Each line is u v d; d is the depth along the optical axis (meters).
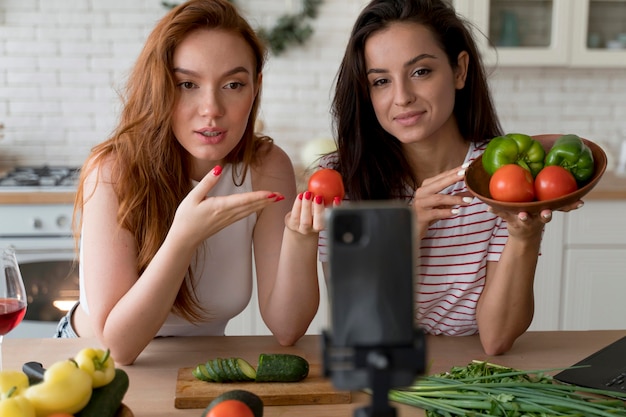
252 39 1.38
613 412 1.04
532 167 1.25
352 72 1.49
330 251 0.59
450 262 1.54
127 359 1.32
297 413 1.13
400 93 1.40
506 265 1.35
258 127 3.30
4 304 1.18
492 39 3.21
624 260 2.94
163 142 1.39
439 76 1.41
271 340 1.46
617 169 3.40
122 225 1.39
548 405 1.07
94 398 0.96
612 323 2.98
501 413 1.06
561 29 3.20
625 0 3.23
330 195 1.24
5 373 0.97
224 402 0.96
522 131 3.57
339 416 1.12
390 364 0.61
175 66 1.31
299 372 1.20
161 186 1.42
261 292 1.51
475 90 1.56
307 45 3.43
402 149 1.56
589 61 3.24
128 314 1.29
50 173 3.14
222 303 1.56
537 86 3.53
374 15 1.42
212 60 1.30
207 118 1.32
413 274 0.60
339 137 1.57
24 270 2.79
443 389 1.13
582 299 2.96
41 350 1.38
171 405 1.15
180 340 1.46
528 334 1.50
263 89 3.45
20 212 2.77
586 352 1.39
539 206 1.15
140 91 1.39
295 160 3.51
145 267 1.43
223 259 1.53
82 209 1.48
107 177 1.42
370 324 0.60
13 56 3.32
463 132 1.60
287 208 1.57
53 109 3.38
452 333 1.63
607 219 2.92
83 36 3.34
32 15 3.30
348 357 0.61
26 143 3.40
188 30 1.30
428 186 1.36
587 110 3.57
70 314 1.67
